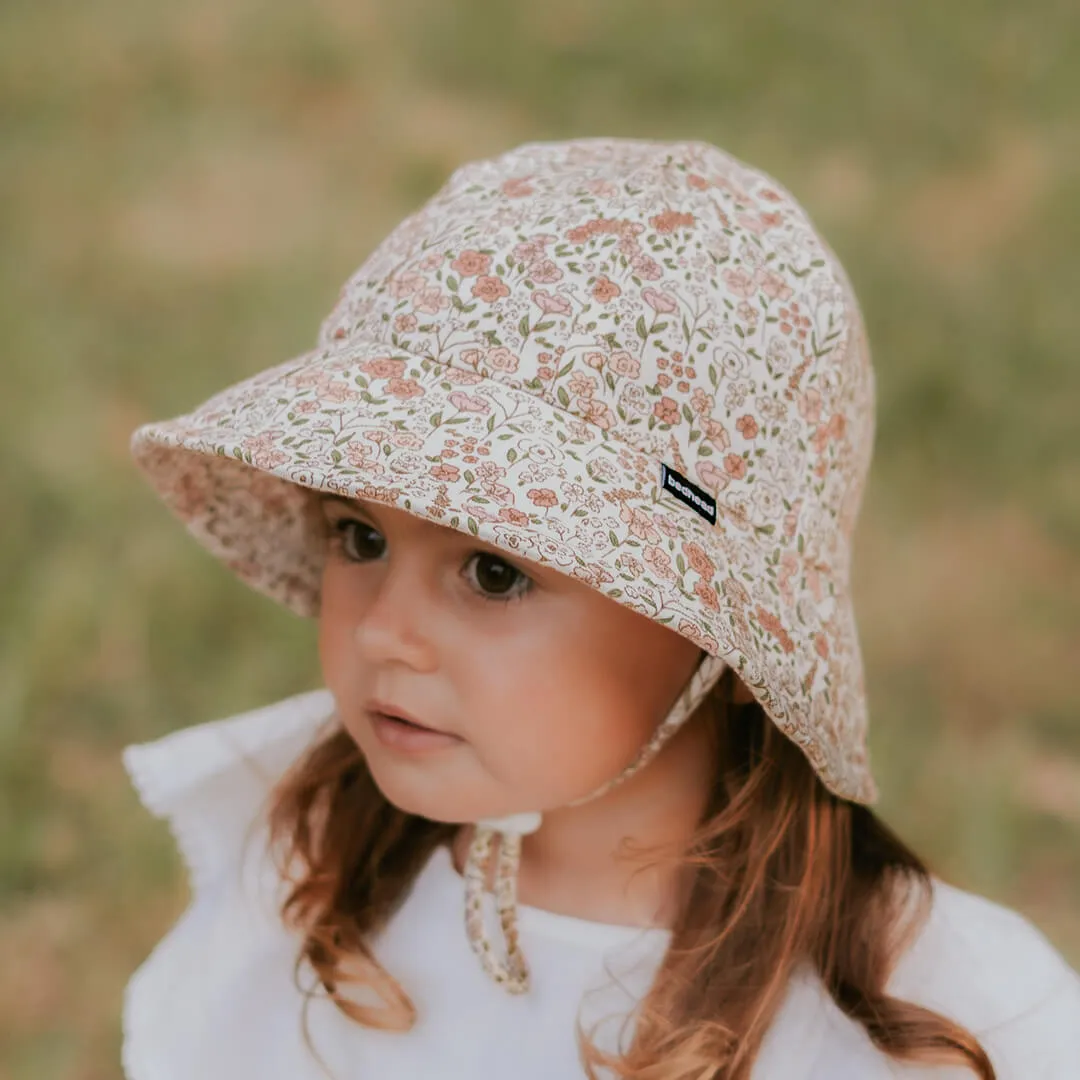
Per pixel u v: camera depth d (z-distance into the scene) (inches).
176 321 181.3
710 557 50.4
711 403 51.8
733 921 57.6
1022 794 119.6
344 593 56.4
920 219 227.0
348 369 52.6
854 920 59.4
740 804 58.6
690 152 56.9
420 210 58.8
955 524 157.3
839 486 56.2
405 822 65.4
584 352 50.8
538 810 54.6
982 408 174.6
